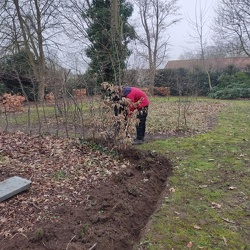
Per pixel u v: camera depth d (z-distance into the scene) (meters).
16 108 11.77
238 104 14.01
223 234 2.45
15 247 2.12
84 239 2.23
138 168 4.13
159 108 12.02
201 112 10.65
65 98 6.52
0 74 12.40
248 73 20.98
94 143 4.97
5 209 2.72
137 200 3.09
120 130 4.62
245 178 3.74
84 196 3.08
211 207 2.95
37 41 13.70
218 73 21.58
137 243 2.31
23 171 3.71
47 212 2.69
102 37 11.33
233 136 6.25
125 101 4.49
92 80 7.60
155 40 22.11
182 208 2.91
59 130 6.96
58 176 3.61
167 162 4.45
